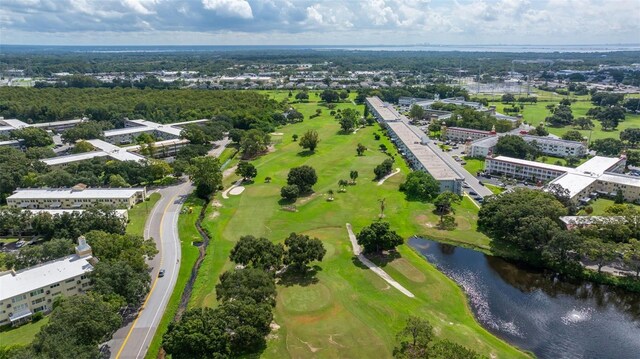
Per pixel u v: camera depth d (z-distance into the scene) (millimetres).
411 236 161625
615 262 138250
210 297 120875
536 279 134000
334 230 165250
